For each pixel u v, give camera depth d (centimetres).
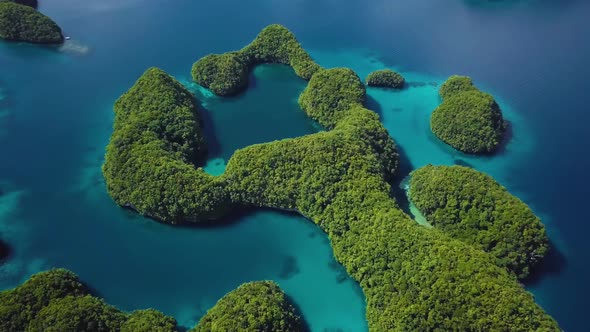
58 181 12281
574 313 9488
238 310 8650
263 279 10188
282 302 9075
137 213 11381
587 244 10850
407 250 9262
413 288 8775
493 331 7869
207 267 10388
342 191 10781
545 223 11362
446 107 13900
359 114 13162
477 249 9488
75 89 15475
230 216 11369
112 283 10019
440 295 8406
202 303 9694
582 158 13162
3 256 10481
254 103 15125
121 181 11319
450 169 11325
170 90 13625
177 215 10956
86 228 11125
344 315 9531
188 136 12675
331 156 11319
